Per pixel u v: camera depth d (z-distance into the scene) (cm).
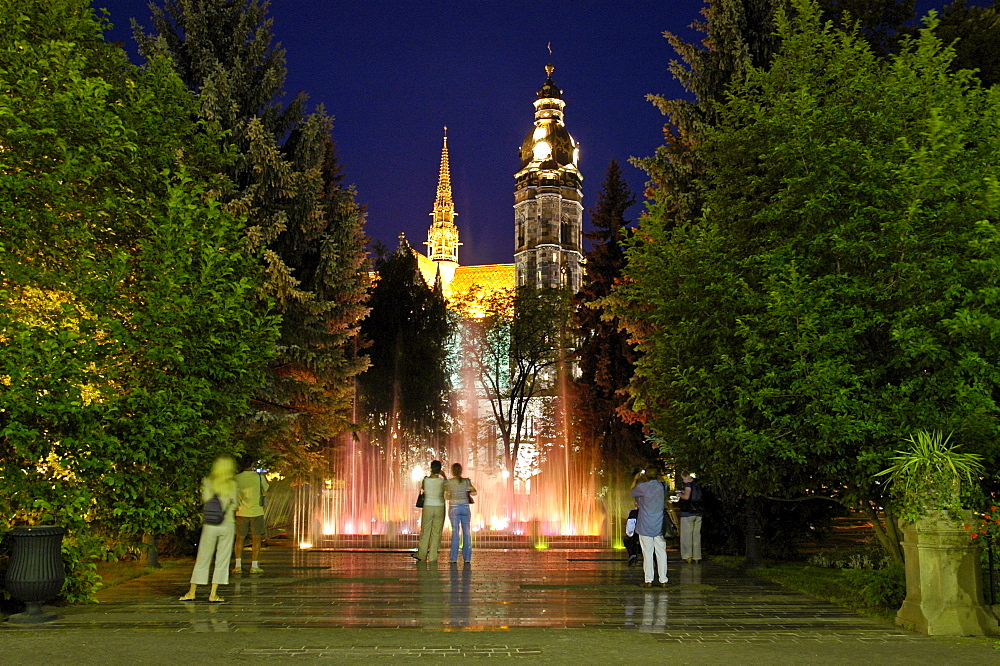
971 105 1414
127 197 1401
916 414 1239
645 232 1708
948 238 1232
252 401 2450
